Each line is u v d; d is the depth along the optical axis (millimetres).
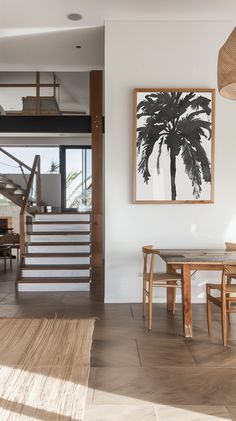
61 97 9750
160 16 5125
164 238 5250
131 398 2627
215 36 5223
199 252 4625
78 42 6023
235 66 2143
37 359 3262
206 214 5258
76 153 11562
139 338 3830
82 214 7820
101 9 4945
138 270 5250
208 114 5152
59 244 6895
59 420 2324
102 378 2936
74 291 5910
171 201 5164
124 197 5250
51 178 11570
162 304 5191
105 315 4625
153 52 5219
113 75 5223
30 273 6262
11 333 3926
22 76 9055
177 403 2562
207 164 5156
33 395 2643
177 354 3416
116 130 5230
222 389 2760
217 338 3836
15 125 8375
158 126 5148
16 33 5680
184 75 5227
